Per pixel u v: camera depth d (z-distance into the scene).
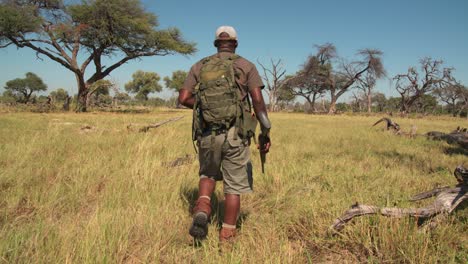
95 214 3.39
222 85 2.85
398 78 60.34
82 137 8.88
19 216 3.52
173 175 4.97
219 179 3.18
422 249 2.86
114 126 12.42
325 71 66.56
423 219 3.37
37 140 7.55
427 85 58.75
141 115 27.83
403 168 6.16
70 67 32.75
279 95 87.56
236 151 2.94
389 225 3.16
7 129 10.44
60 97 73.00
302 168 5.77
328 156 7.21
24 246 2.80
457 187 3.47
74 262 2.58
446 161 7.13
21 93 89.25
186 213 3.72
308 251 3.02
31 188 4.33
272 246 2.97
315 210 3.68
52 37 31.45
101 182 4.83
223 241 3.03
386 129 15.36
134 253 2.88
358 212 3.27
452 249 2.94
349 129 15.62
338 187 4.68
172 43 34.47
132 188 4.37
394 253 2.87
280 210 3.95
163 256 2.87
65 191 4.34
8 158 5.82
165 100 78.75
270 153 7.40
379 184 4.88
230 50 3.09
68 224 3.29
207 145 2.94
